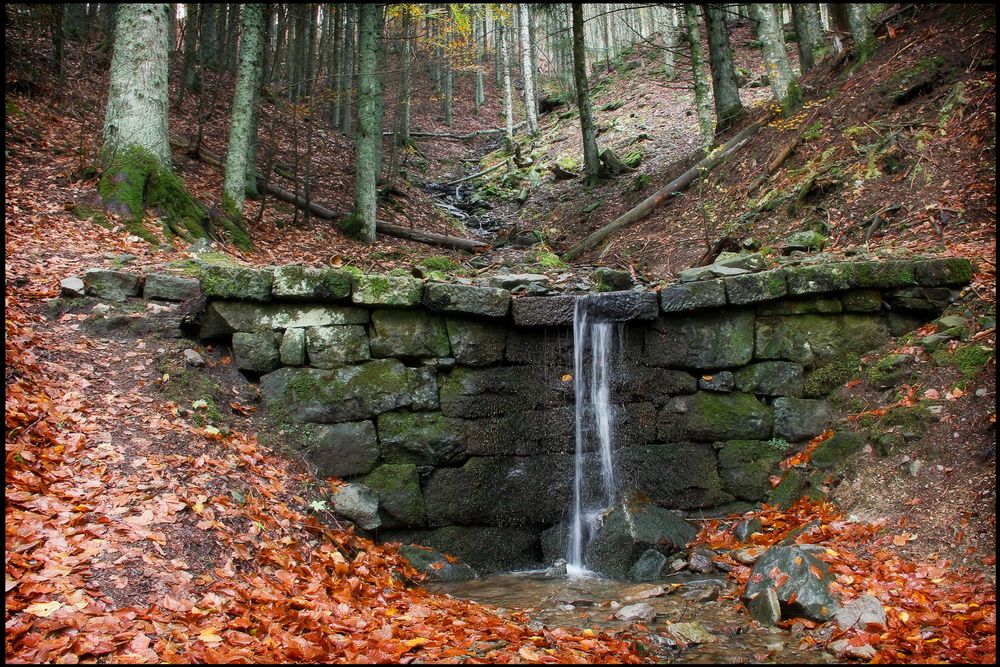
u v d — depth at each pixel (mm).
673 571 4734
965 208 6844
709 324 5879
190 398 4742
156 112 7723
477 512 5457
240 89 9773
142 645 2674
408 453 5363
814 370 5797
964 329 5230
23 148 8672
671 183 11703
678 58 24750
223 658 2701
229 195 9547
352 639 3135
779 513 5207
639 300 5762
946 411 4711
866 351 5781
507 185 18656
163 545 3400
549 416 5746
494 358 5703
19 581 2750
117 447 4000
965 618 3205
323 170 15125
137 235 6859
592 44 32750
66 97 11648
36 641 2521
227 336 5344
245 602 3279
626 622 3748
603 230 11625
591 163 16141
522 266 9016
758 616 3723
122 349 4867
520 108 29484
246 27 9852
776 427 5738
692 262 8852
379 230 12633
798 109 10914
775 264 6953
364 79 11555
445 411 5523
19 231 6203
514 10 27391
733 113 13641
